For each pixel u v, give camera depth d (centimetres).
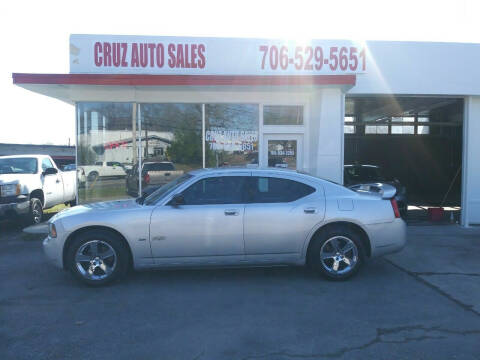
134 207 598
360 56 998
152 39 977
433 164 1767
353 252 602
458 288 584
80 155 1009
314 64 998
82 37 964
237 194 601
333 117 984
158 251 580
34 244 869
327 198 607
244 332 440
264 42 993
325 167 991
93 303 524
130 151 1019
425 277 633
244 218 584
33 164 1176
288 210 592
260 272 654
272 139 1052
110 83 888
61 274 650
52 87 949
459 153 1545
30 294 559
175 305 517
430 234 962
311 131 1043
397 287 586
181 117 1025
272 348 405
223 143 1036
